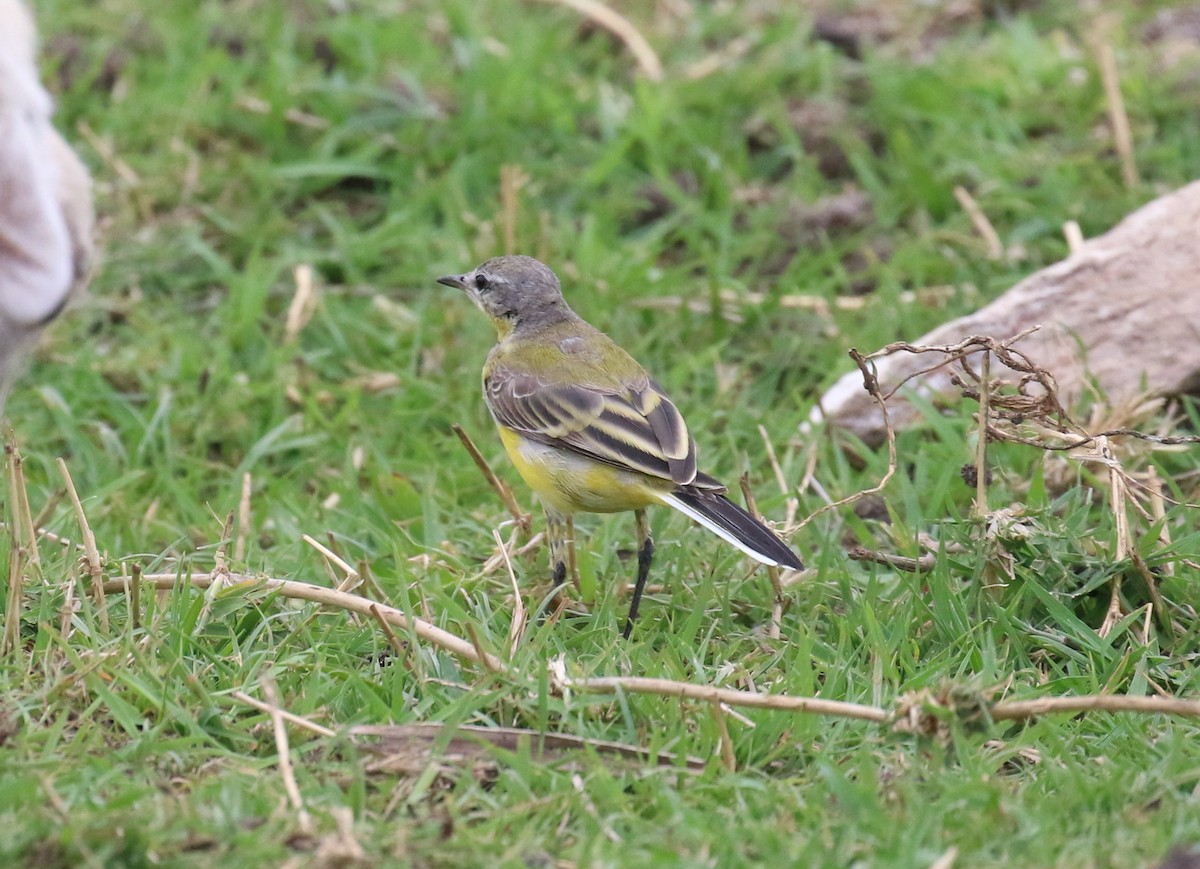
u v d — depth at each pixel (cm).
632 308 1414
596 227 1497
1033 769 825
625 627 996
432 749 812
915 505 1091
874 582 994
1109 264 1266
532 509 1158
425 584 1002
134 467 1248
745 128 1667
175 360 1360
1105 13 1853
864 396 1238
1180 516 1078
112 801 740
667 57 1823
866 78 1752
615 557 1077
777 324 1406
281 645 921
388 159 1636
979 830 743
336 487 1215
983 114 1652
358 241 1501
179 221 1547
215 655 890
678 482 979
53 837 712
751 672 924
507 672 868
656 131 1611
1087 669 934
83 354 1367
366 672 909
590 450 1008
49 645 875
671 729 841
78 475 1228
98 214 1543
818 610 1001
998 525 983
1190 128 1603
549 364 1062
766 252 1517
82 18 1791
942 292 1409
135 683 835
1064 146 1589
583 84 1727
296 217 1583
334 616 971
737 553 1059
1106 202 1493
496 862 719
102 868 694
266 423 1311
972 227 1506
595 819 750
